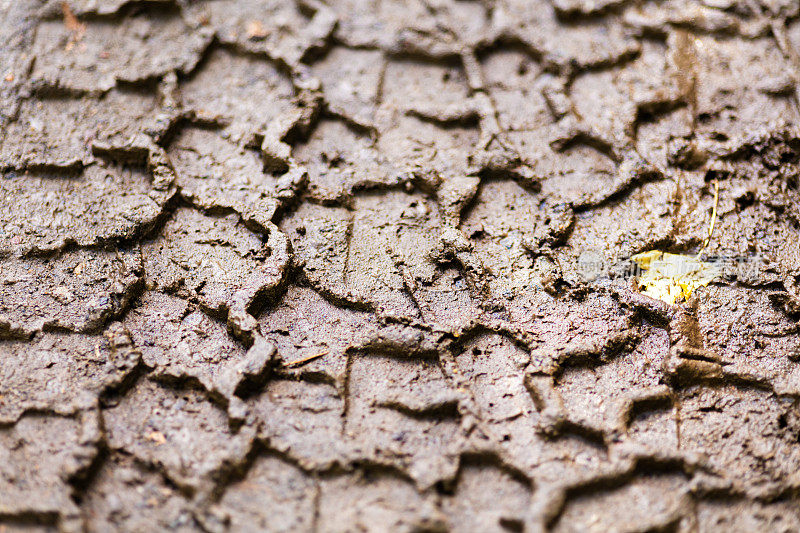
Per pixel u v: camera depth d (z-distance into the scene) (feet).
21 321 2.56
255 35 2.81
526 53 2.82
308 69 2.78
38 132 2.71
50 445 2.49
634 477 2.49
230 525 2.46
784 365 2.56
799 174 2.69
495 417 2.52
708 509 2.48
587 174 2.70
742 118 2.74
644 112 2.75
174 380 2.53
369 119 2.74
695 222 2.66
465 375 2.55
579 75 2.78
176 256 2.62
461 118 2.74
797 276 2.62
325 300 2.60
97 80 2.76
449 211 2.66
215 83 2.77
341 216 2.66
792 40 2.81
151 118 2.72
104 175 2.68
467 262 2.61
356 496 2.48
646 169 2.69
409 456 2.49
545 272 2.62
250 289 2.58
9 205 2.64
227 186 2.67
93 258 2.61
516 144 2.72
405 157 2.71
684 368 2.55
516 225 2.66
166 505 2.47
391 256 2.63
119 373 2.53
